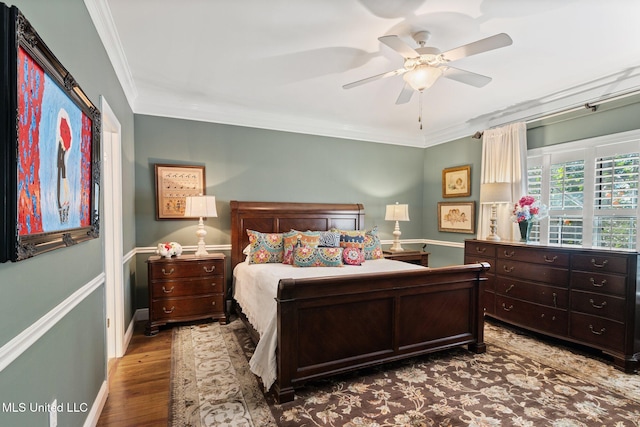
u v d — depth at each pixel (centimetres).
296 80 320
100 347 195
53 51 129
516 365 256
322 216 448
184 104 382
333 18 217
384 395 211
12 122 89
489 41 192
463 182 467
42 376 116
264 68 294
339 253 347
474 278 278
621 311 252
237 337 314
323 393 214
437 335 265
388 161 518
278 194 440
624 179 300
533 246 316
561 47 252
